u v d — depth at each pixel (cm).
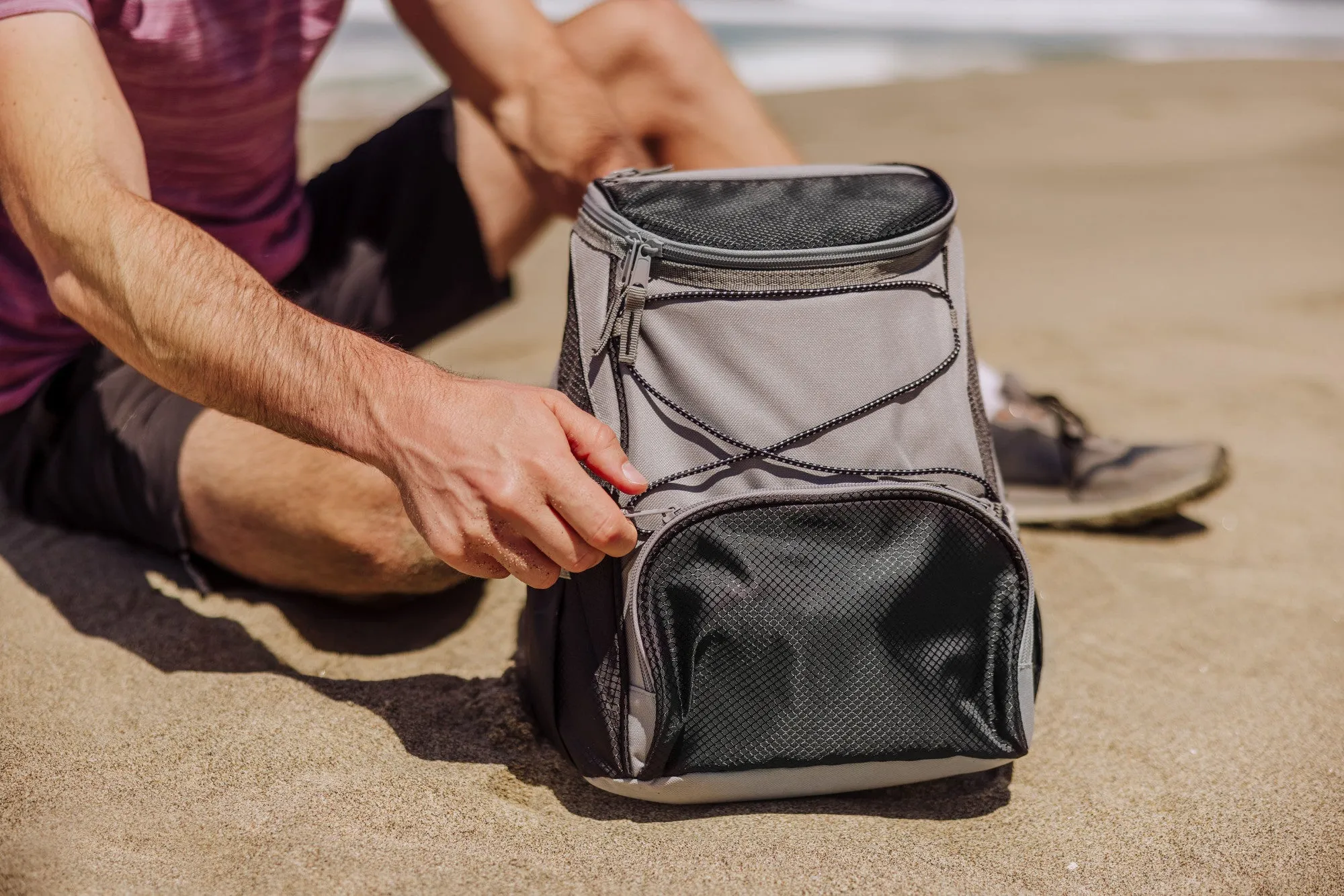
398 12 173
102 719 123
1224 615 160
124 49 134
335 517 133
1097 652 149
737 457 106
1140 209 430
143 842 103
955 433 110
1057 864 105
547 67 167
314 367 100
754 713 105
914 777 112
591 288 111
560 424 100
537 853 104
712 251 105
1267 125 581
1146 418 235
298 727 123
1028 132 583
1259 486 206
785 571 104
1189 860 106
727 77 188
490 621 152
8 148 109
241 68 146
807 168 125
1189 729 131
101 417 148
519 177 184
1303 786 119
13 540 166
